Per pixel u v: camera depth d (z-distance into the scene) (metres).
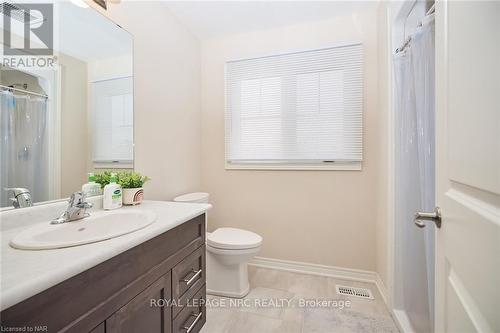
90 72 1.26
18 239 0.75
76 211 1.02
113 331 0.72
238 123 2.32
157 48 1.77
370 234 1.98
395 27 1.50
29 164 1.00
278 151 2.20
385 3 1.64
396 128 1.51
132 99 1.52
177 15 1.99
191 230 1.19
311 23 2.09
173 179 1.98
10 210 0.92
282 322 1.48
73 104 1.18
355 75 1.98
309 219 2.14
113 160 1.40
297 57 2.13
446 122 0.64
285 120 2.18
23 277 0.52
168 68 1.90
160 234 0.94
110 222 1.11
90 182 1.26
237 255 1.66
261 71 2.24
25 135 0.98
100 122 1.32
